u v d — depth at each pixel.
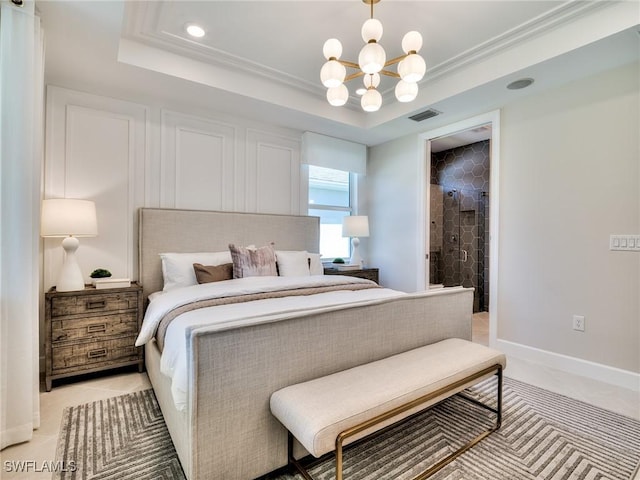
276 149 3.84
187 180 3.27
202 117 3.35
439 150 5.52
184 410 1.33
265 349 1.39
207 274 2.79
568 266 2.71
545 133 2.85
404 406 1.39
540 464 1.55
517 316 3.04
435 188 5.48
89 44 2.21
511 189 3.08
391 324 1.88
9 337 1.71
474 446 1.69
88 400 2.16
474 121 3.41
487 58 2.71
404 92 2.01
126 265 2.96
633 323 2.39
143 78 2.68
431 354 1.83
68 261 2.47
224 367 1.29
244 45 2.57
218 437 1.29
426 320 2.07
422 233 3.97
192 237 3.20
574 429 1.85
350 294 2.46
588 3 2.08
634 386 2.36
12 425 1.68
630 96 2.40
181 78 2.70
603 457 1.61
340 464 1.19
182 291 2.35
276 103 3.21
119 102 2.95
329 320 1.60
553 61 2.39
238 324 1.32
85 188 2.79
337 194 4.54
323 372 1.58
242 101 3.14
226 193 3.49
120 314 2.54
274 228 3.72
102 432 1.79
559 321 2.76
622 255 2.44
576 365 2.66
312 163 4.02
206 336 1.25
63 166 2.71
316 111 3.50
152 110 3.09
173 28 2.35
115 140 2.92
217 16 2.22
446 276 5.48
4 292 1.70
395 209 4.29
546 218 2.85
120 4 1.84
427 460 1.58
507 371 2.68
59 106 2.70
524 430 1.84
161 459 1.56
